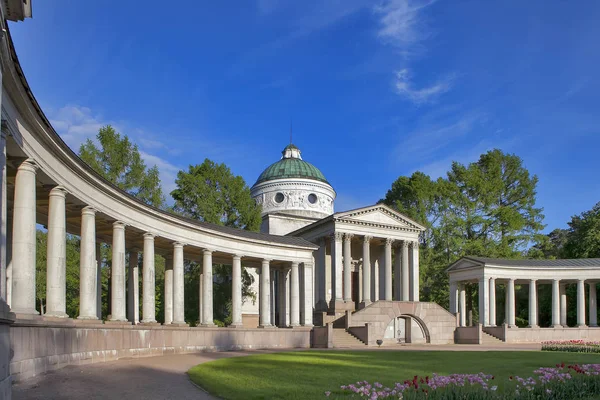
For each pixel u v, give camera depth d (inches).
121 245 1336.1
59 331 943.0
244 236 1934.1
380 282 3002.0
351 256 3085.6
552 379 781.3
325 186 3705.7
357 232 2783.0
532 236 3297.2
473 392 672.4
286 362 1175.6
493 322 2775.6
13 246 860.6
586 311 3282.5
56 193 1021.8
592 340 2706.7
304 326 2107.5
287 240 2119.8
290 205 3575.3
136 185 2235.5
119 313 1307.8
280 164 3799.2
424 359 1331.2
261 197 3686.0
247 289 2812.5
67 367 960.3
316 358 1317.7
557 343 2214.6
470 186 3339.1
